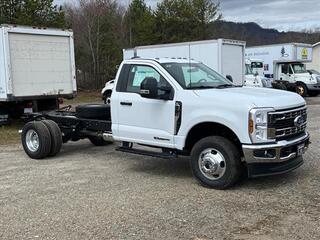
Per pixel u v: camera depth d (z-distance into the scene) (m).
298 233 4.89
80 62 35.44
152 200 6.14
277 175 7.35
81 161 8.92
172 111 7.11
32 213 5.70
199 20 38.62
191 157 6.89
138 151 7.64
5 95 13.59
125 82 7.88
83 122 9.17
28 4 26.62
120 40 37.31
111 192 6.57
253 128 6.26
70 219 5.45
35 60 14.30
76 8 35.38
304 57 29.81
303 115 7.02
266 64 30.30
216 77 7.93
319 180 7.01
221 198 6.20
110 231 5.03
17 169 8.27
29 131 9.32
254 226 5.12
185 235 4.88
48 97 14.77
